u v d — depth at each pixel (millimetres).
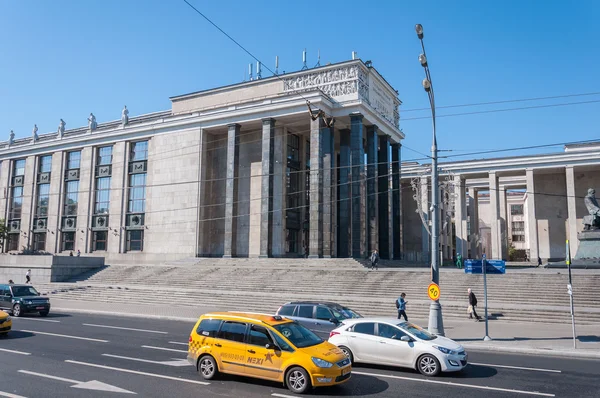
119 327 21719
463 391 11039
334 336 14227
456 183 58594
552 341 18641
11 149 64875
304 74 50312
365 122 49906
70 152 60812
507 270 33844
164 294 33531
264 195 45938
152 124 54312
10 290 26578
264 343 11211
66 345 16531
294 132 52656
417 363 12852
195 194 51000
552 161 56406
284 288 33281
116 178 56000
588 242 38188
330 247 44625
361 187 45969
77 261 44844
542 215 61125
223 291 33344
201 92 55781
